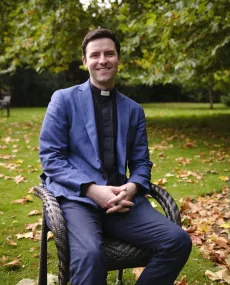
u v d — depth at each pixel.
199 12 5.99
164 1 7.45
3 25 10.73
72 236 1.89
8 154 6.79
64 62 10.05
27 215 3.82
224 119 12.74
